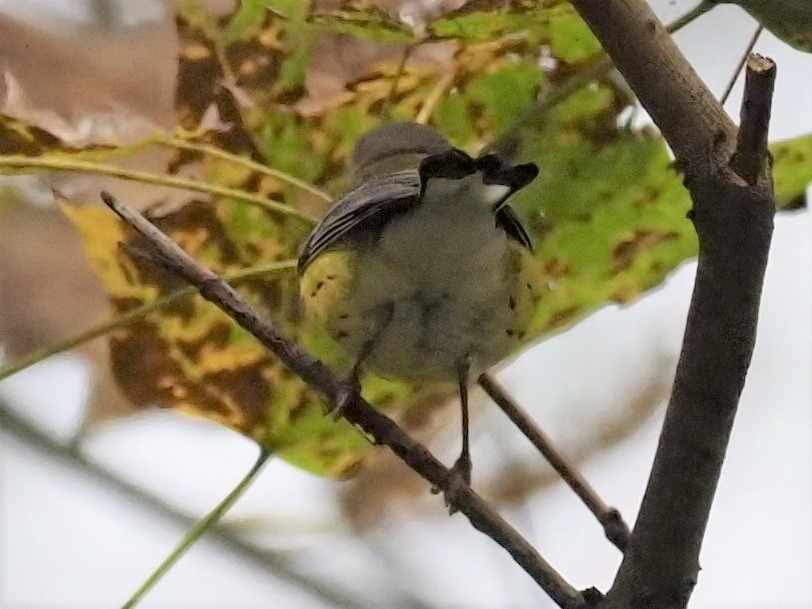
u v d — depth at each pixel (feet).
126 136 9.16
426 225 9.14
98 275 9.20
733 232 8.85
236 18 9.14
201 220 9.20
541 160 9.18
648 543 8.93
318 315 9.21
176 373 9.18
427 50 9.17
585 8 8.86
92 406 9.37
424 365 9.22
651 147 9.18
